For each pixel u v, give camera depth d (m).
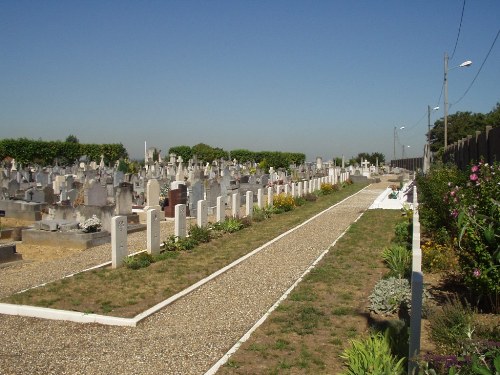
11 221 19.48
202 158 63.91
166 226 19.12
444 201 10.71
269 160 66.00
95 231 15.39
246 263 12.18
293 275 10.92
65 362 6.29
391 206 25.39
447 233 11.37
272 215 21.89
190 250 13.63
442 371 4.22
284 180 36.12
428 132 46.50
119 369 6.06
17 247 14.87
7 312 8.35
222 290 9.76
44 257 13.63
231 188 26.81
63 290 9.57
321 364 6.06
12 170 36.62
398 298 7.95
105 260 12.76
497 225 6.92
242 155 66.94
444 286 9.06
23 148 50.41
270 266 11.84
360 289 9.59
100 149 58.06
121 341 7.03
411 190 26.11
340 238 15.55
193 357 6.42
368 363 5.12
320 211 23.89
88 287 9.80
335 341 6.79
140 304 8.69
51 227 15.27
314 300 8.87
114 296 9.19
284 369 5.95
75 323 7.87
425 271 10.16
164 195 25.89
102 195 18.58
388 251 11.79
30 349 6.75
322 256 12.79
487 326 6.03
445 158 35.75
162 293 9.41
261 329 7.39
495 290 7.04
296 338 6.99
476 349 4.11
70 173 37.78
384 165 90.12
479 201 7.45
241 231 17.34
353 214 22.64
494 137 18.14
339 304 8.62
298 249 13.98
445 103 36.66
